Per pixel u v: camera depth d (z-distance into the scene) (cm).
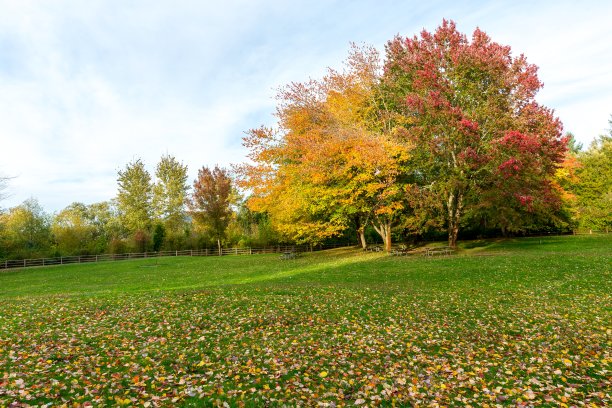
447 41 3156
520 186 3056
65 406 645
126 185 7262
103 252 5572
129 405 670
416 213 3247
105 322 1214
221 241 5747
